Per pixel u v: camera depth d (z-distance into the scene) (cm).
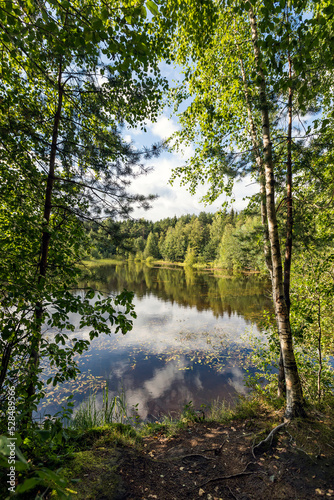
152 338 991
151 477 268
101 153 361
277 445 308
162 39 378
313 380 477
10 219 284
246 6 243
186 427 411
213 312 1383
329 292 444
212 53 530
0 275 251
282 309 377
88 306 269
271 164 393
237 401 556
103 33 204
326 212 479
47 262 342
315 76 245
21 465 69
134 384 647
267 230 480
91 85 331
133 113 416
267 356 550
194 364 760
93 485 233
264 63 248
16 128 283
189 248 5325
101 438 328
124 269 4078
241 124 608
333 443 292
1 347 215
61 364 254
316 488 240
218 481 265
